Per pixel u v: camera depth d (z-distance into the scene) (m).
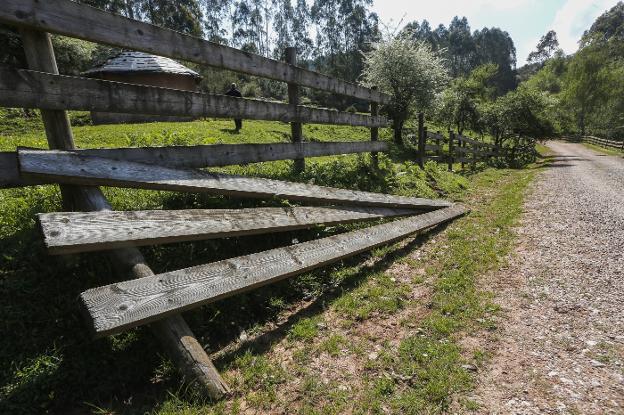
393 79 20.33
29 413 2.35
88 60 28.67
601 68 59.31
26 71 2.85
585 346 3.09
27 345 2.58
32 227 3.26
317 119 6.48
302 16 91.50
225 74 50.56
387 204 6.20
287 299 4.06
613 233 6.13
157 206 4.00
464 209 7.95
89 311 2.39
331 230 5.23
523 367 2.86
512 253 5.30
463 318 3.60
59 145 3.23
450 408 2.47
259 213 4.05
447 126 31.98
